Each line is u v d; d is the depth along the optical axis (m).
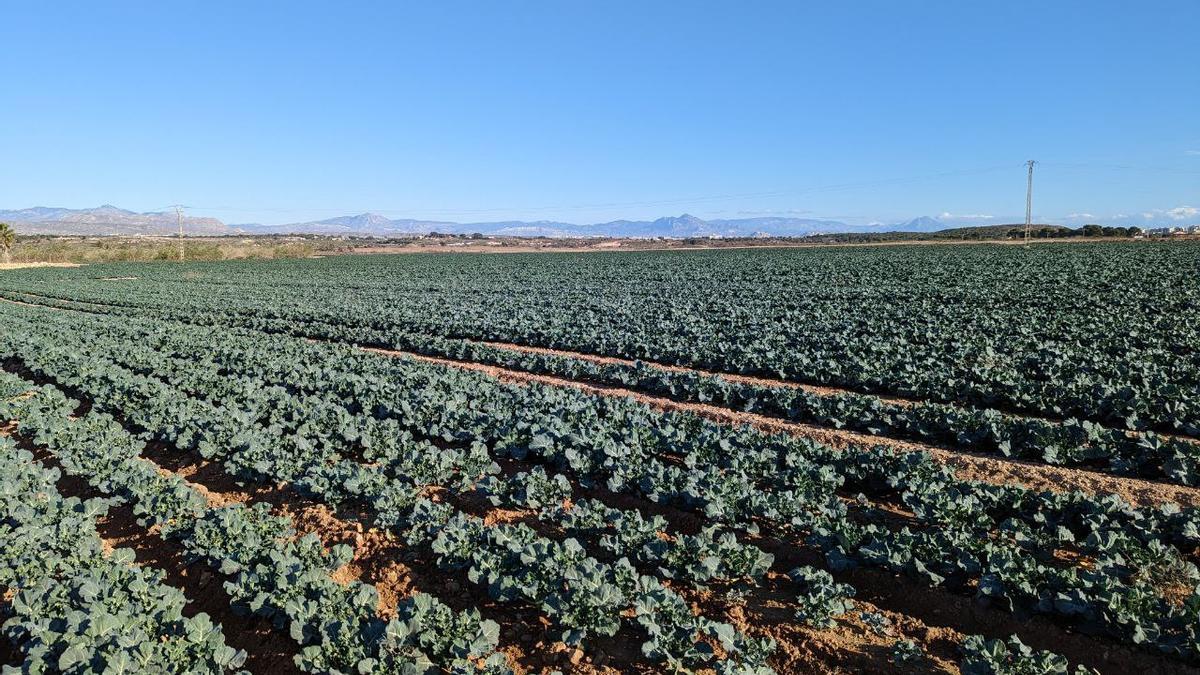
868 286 39.12
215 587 8.42
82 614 6.83
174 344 24.55
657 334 24.66
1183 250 61.28
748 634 7.34
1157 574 7.73
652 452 12.33
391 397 15.41
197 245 121.75
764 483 10.95
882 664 6.72
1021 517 9.54
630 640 7.20
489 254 109.25
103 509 10.16
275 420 14.34
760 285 42.53
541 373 20.69
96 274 71.56
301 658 6.47
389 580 8.55
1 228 93.44
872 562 8.31
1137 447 11.54
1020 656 6.30
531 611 7.79
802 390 15.68
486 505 10.52
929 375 16.69
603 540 8.71
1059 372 17.16
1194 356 18.09
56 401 16.77
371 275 65.12
